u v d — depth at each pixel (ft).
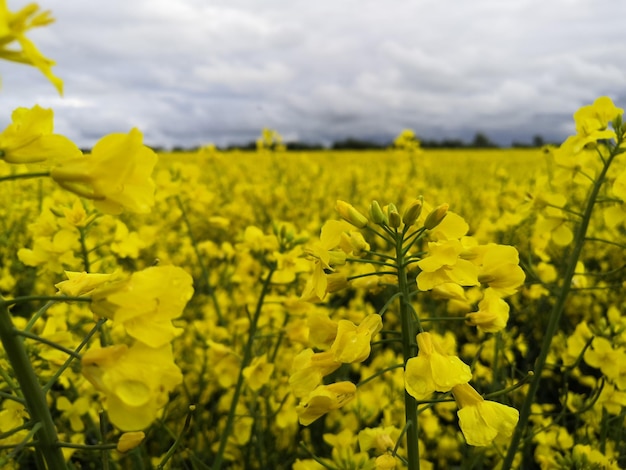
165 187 16.62
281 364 12.94
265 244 11.51
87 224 10.28
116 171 4.22
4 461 4.40
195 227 25.27
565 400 9.66
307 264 11.10
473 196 39.91
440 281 5.85
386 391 12.59
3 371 7.31
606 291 17.10
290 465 11.74
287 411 11.28
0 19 3.22
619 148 9.43
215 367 11.27
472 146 140.97
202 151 32.22
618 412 9.93
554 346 13.76
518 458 10.74
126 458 10.84
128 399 4.02
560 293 9.57
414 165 35.37
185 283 4.50
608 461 9.36
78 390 9.80
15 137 4.35
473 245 6.97
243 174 39.63
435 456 12.58
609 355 9.51
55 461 4.84
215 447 11.66
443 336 16.53
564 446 10.46
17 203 21.59
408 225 6.29
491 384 11.29
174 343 13.61
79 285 5.37
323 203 34.17
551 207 10.14
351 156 80.28
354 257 6.57
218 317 15.57
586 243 22.58
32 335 4.43
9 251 18.24
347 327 6.11
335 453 8.95
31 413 4.82
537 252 13.84
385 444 7.98
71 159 4.29
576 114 10.01
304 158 42.39
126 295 4.22
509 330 14.43
